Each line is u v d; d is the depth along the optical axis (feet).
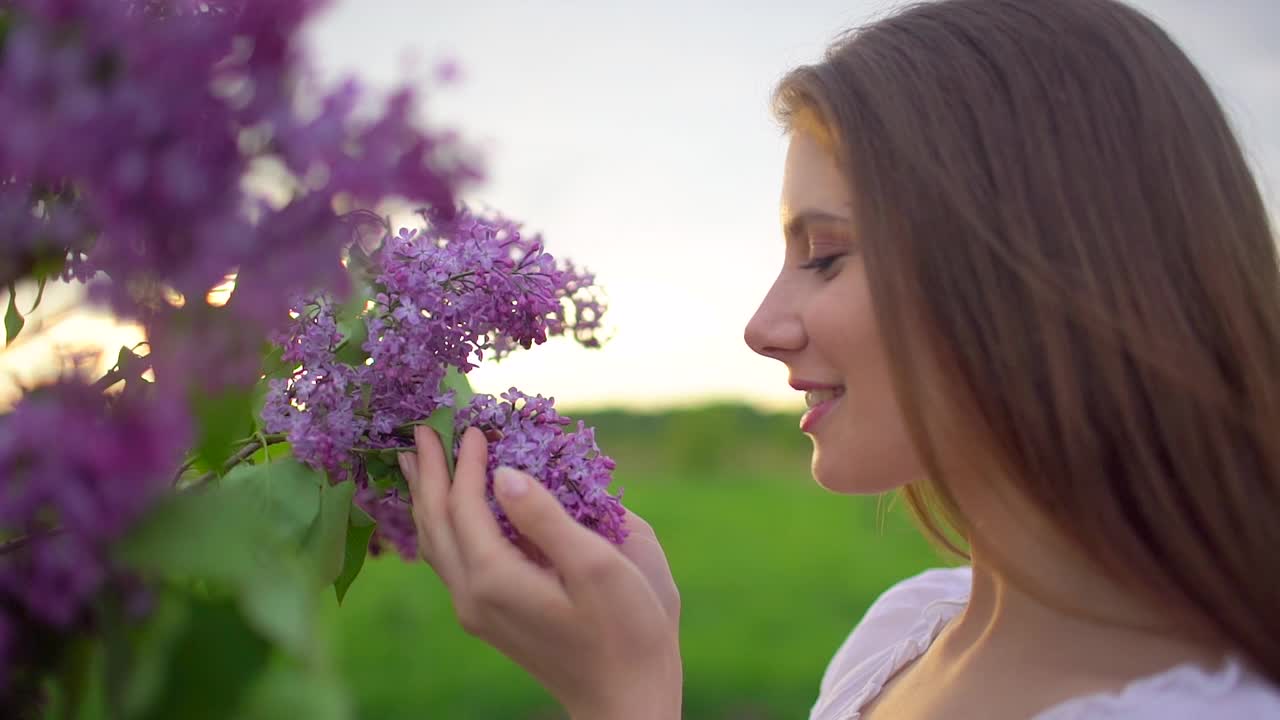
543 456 3.01
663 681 2.89
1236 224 2.93
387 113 1.65
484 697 21.50
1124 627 2.88
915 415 2.93
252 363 1.69
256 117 1.59
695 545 37.86
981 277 2.86
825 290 3.24
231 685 1.58
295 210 1.63
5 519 1.50
